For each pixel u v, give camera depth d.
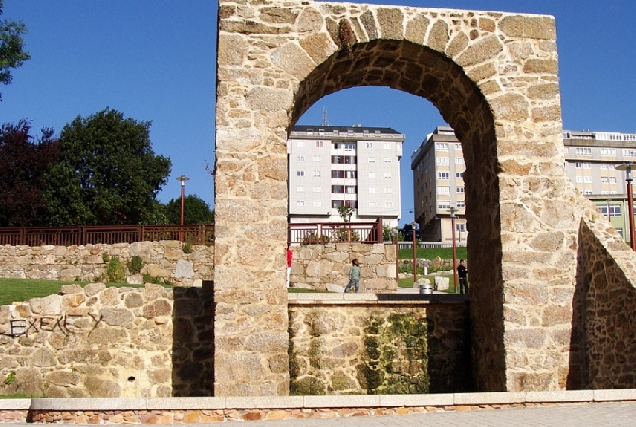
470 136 15.59
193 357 14.68
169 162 44.06
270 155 13.44
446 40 14.06
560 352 13.48
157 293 14.84
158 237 25.72
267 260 13.17
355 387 14.74
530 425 9.54
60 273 24.97
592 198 49.56
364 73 15.27
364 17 13.91
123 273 24.45
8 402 11.67
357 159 88.94
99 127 41.28
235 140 13.41
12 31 35.59
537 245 13.74
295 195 87.25
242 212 13.25
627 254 13.04
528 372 13.31
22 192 36.69
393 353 15.02
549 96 14.20
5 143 37.94
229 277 13.05
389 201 88.38
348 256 24.88
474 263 15.30
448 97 15.50
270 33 13.73
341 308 15.01
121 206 40.41
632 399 11.73
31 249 25.34
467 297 15.58
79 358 14.57
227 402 11.08
